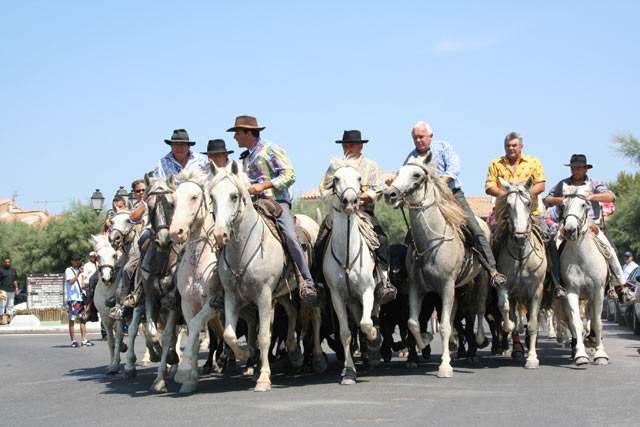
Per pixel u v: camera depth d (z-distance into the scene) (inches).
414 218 378.6
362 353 430.6
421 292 393.1
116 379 423.8
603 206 480.7
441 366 369.7
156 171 405.1
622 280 459.5
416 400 292.4
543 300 464.1
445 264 375.2
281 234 360.8
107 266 464.4
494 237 422.9
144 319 437.4
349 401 294.4
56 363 556.1
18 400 347.6
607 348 543.5
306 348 437.4
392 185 367.2
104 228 516.7
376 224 398.6
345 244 349.7
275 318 448.5
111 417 281.0
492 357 486.3
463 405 278.4
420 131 425.7
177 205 326.0
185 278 343.6
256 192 358.3
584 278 419.2
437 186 378.9
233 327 337.7
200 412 281.1
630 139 1432.1
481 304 423.8
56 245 2142.0
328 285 364.5
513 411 263.7
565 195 414.3
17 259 2336.4
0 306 1108.5
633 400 285.6
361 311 374.3
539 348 554.3
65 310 1227.2
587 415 254.1
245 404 296.7
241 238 334.0
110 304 455.8
